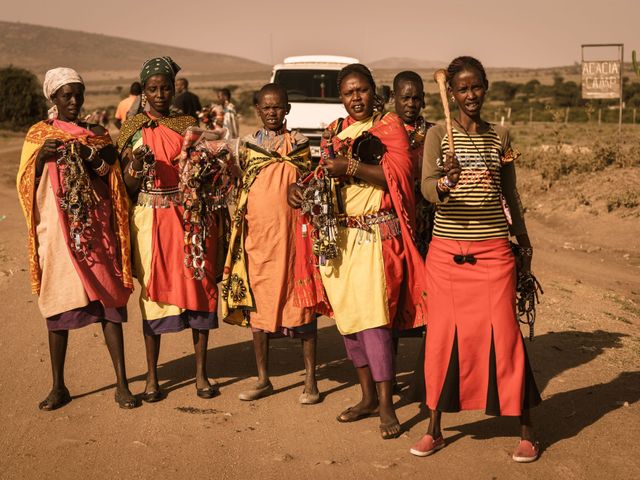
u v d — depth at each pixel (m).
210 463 4.78
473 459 4.79
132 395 5.73
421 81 6.07
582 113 56.59
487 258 4.68
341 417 5.42
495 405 4.66
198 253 5.65
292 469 4.69
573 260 11.55
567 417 5.43
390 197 5.24
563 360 6.72
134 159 5.53
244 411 5.63
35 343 7.09
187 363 6.70
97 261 5.57
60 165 5.45
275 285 5.63
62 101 5.57
